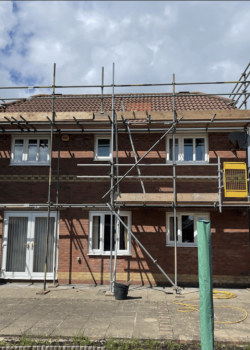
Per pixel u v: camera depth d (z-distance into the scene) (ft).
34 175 39.04
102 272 37.14
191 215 37.76
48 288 35.12
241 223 36.88
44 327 22.24
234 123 35.47
